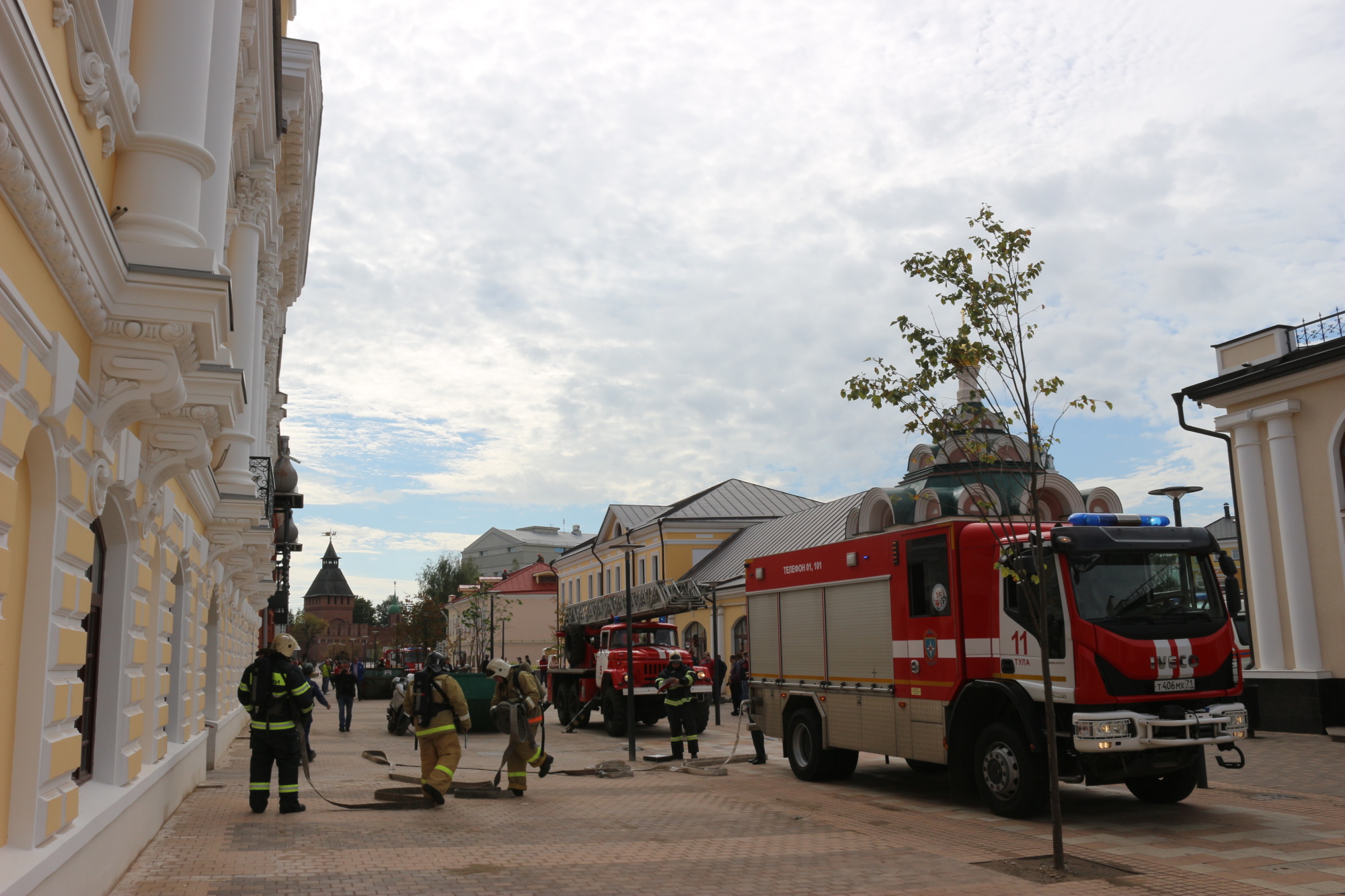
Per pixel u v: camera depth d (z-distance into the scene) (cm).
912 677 1182
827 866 809
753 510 5172
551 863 807
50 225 420
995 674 1065
